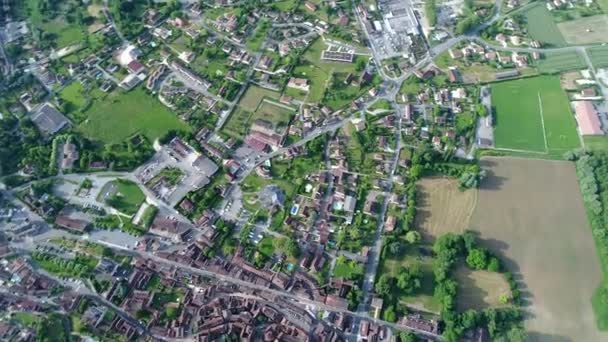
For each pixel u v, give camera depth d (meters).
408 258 151.50
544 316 143.38
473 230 156.38
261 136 172.50
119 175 167.00
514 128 174.50
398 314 142.75
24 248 154.50
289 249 149.25
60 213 159.62
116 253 153.25
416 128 173.75
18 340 139.75
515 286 146.00
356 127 174.75
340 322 141.25
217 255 152.75
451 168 164.62
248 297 146.00
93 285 147.62
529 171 166.12
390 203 159.75
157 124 177.62
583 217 158.12
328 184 163.62
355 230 152.50
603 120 175.50
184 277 148.88
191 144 171.25
